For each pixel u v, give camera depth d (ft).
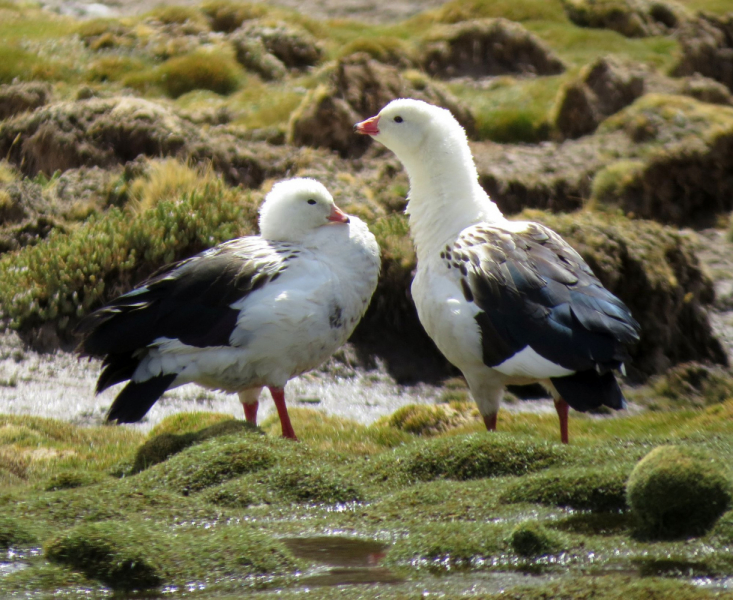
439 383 58.75
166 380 34.45
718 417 41.93
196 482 28.53
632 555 22.58
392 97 90.63
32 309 56.44
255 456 29.37
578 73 105.60
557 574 21.93
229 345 34.45
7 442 38.32
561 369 31.76
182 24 114.93
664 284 65.05
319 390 55.77
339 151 86.02
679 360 65.10
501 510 25.79
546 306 32.40
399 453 30.04
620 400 31.48
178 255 61.52
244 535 23.77
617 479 26.12
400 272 61.62
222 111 93.09
